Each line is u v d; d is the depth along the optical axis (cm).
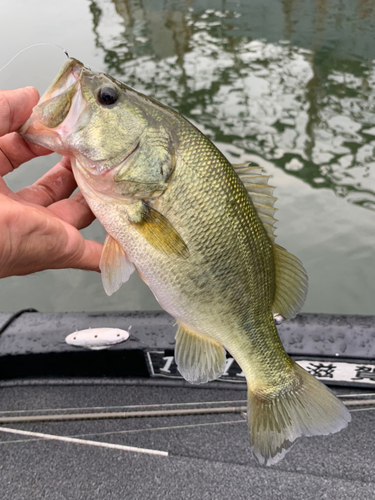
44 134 21
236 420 31
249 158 94
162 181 22
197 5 187
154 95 120
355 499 26
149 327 32
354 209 81
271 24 166
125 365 32
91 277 69
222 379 32
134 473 28
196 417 31
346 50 142
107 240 24
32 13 168
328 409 24
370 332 31
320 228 77
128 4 183
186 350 25
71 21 164
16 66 76
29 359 32
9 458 29
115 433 30
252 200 24
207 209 22
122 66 137
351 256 72
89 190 23
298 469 28
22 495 26
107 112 22
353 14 171
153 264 23
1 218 18
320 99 116
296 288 25
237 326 24
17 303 64
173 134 22
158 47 151
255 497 26
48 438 29
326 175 89
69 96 21
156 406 31
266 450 24
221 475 27
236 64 138
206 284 23
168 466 28
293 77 128
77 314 34
